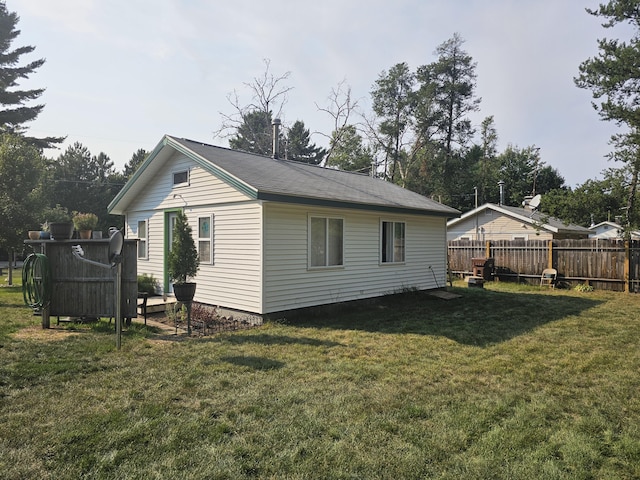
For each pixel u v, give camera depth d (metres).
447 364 5.15
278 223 7.87
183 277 7.08
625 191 14.42
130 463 2.78
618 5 13.30
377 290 10.14
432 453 2.96
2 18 29.02
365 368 4.91
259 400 3.88
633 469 2.79
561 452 2.99
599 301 10.84
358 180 12.62
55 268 7.19
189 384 4.28
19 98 29.59
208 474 2.66
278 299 7.87
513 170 43.69
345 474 2.68
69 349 5.56
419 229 11.63
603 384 4.48
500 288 13.97
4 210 13.81
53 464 2.75
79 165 33.91
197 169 9.26
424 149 35.56
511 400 3.96
